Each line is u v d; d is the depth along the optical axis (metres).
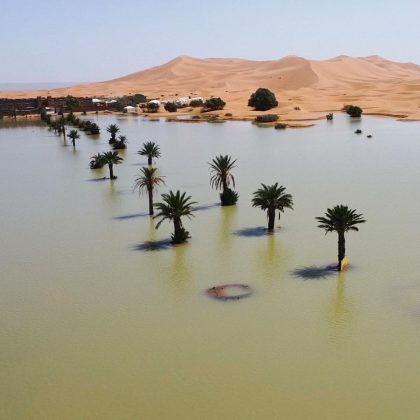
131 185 57.25
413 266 30.89
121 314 26.33
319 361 21.58
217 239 37.16
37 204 50.09
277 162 69.31
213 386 20.25
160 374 21.12
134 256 34.44
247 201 47.81
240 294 28.06
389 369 20.88
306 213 43.00
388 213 42.38
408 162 66.44
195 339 23.62
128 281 30.39
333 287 28.42
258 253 34.00
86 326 25.23
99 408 19.25
